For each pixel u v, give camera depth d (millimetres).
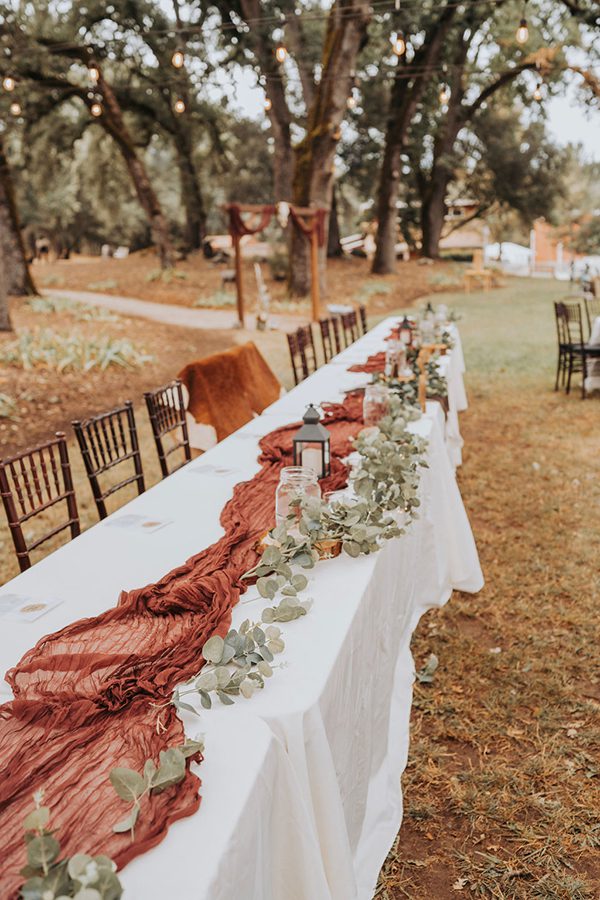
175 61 7871
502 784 2730
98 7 19781
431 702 3232
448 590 4047
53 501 3213
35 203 38875
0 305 12984
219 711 1596
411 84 22938
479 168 32344
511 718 3107
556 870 2346
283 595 2049
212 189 37469
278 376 10586
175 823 1265
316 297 16312
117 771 1257
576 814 2574
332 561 2365
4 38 17672
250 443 3900
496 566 4527
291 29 20344
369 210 33094
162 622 2018
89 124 24797
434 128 27609
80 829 1238
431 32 21062
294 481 2361
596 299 18812
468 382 9969
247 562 2338
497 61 21781
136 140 28578
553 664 3475
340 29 16156
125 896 1122
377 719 2461
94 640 1919
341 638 1890
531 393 9195
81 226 46469
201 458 3648
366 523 2436
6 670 1838
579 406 8445
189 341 13906
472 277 25141
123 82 25156
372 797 2387
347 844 1711
